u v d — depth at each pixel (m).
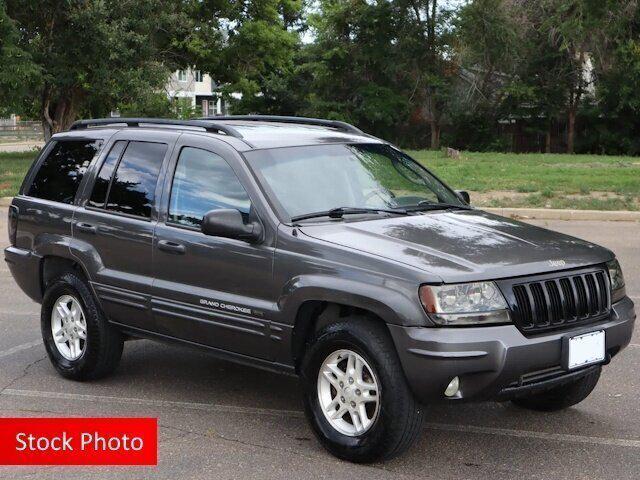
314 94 56.34
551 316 4.67
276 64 49.19
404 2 50.91
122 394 6.18
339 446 4.78
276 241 5.14
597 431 5.34
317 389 4.90
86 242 6.33
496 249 4.83
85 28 33.22
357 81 55.62
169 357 7.19
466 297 4.46
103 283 6.14
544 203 16.88
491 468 4.72
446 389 4.44
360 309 4.85
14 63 30.06
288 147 5.73
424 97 54.41
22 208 6.94
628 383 6.33
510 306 4.52
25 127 70.56
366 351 4.59
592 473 4.65
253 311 5.20
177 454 4.98
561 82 50.72
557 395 5.54
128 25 34.25
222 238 5.41
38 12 33.44
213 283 5.46
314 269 4.90
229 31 45.69
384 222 5.26
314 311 5.08
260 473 4.66
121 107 38.97
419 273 4.50
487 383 4.44
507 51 48.19
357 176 5.76
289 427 5.45
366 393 4.71
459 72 52.19
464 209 5.85
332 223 5.24
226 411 5.79
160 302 5.76
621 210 16.12
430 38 51.34
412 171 6.18
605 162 28.14
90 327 6.28
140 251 5.92
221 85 54.97
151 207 5.95
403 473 4.64
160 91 37.91
